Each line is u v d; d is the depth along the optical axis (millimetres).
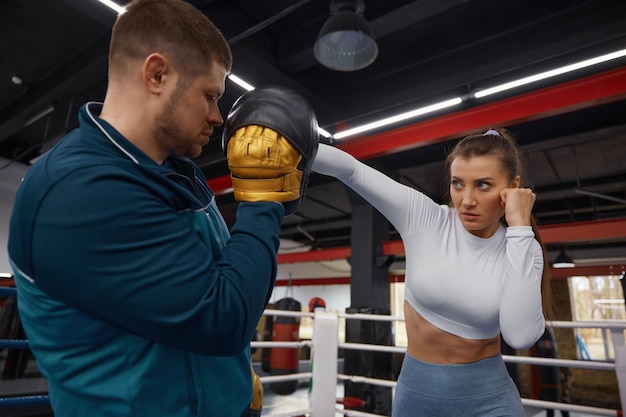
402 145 4055
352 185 1093
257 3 3357
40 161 560
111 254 493
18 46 3992
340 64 2957
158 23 583
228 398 623
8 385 4891
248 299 536
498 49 3520
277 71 3668
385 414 5012
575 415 5922
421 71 3963
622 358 1784
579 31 3109
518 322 924
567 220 7879
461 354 1064
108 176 518
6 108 5062
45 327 545
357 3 2814
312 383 2240
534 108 3297
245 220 595
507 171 1005
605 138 4824
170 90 584
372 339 5230
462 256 1047
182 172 721
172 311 493
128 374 535
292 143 611
